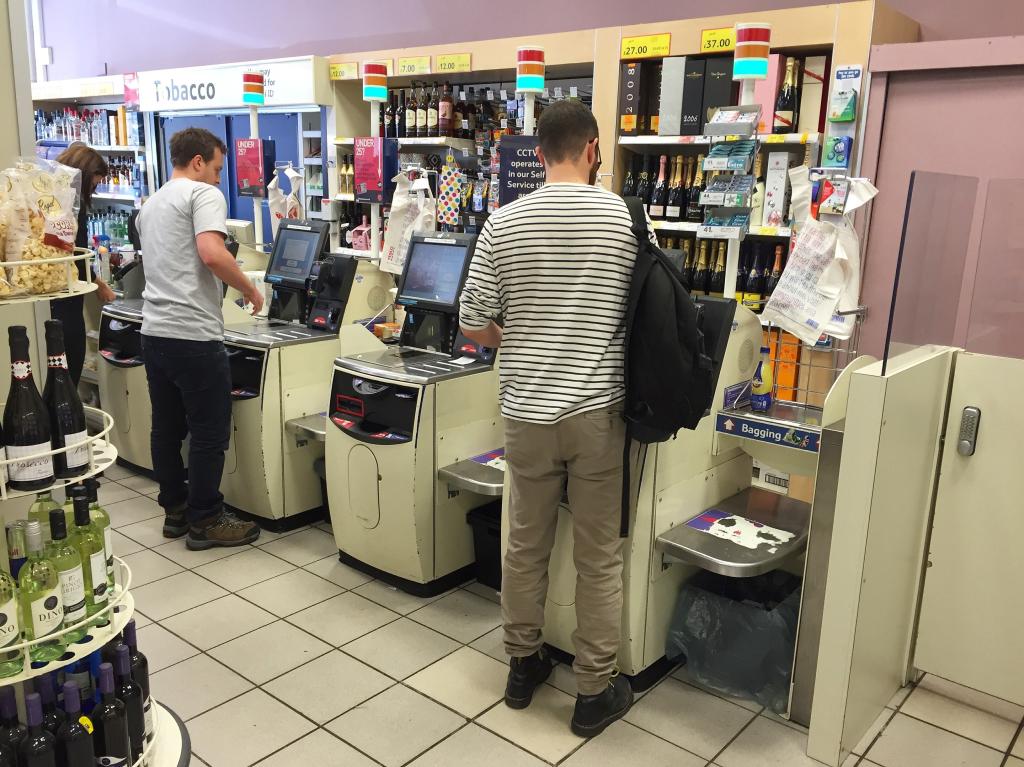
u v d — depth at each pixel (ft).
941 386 8.21
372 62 15.08
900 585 8.32
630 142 13.20
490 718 8.26
